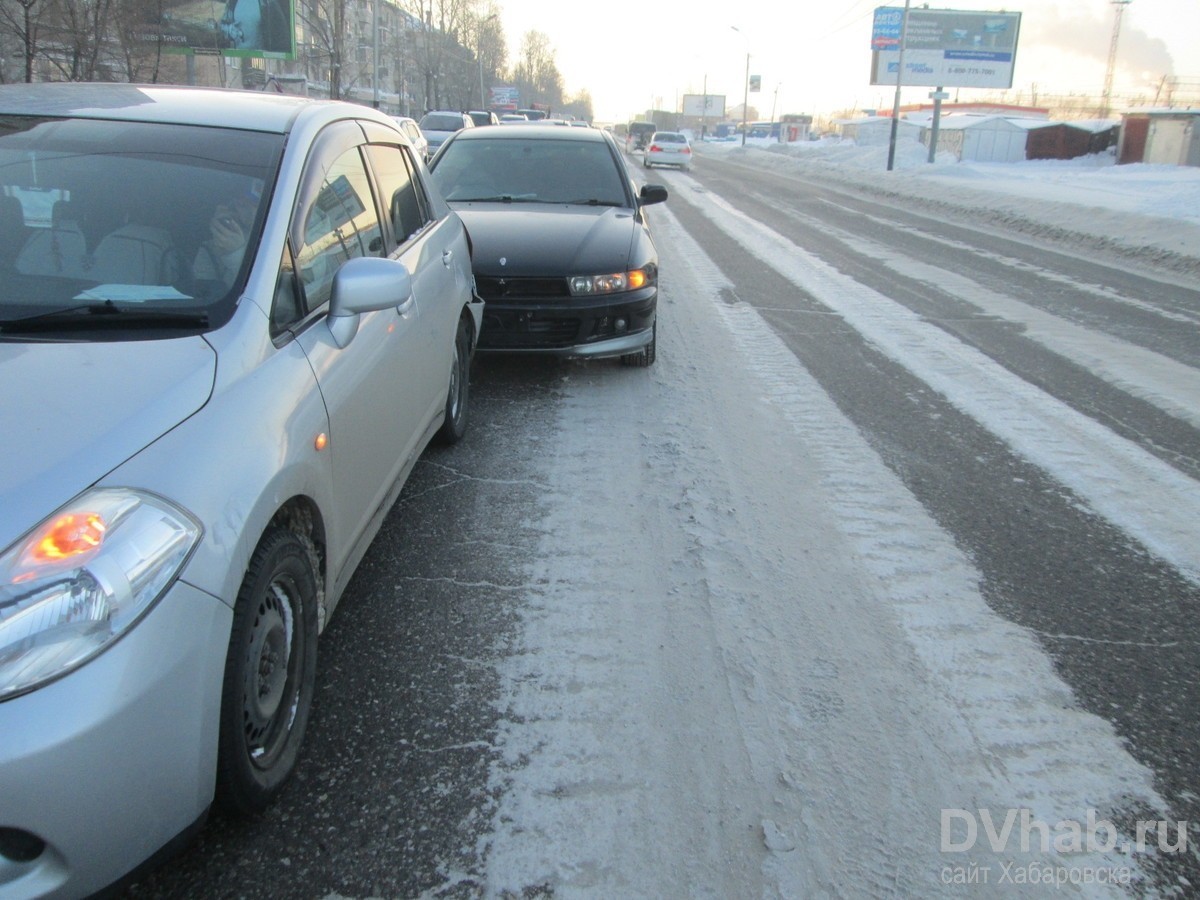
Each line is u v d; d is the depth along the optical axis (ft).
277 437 7.72
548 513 13.73
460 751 8.72
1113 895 7.47
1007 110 242.99
